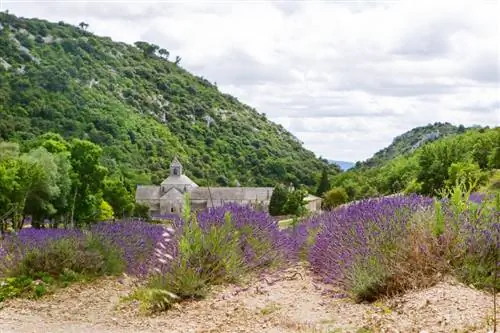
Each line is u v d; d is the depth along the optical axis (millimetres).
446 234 7621
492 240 7227
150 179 115312
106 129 130250
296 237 12250
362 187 68875
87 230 12906
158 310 7750
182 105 180250
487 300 6355
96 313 8023
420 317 6129
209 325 6777
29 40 165375
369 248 7969
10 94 123938
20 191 35344
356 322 6395
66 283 10195
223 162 150000
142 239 12766
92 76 166750
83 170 45969
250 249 9750
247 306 7574
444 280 7145
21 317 7891
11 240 12383
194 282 8180
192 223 9164
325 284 8680
